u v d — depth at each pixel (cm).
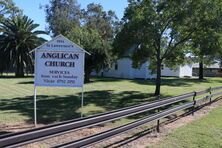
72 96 2395
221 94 2338
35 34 5175
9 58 5003
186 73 6253
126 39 2280
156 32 2245
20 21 5053
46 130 655
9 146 576
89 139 779
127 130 931
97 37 3716
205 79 5159
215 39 2302
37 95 2405
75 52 1382
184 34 2433
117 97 2423
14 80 3934
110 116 859
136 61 2533
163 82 4106
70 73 1389
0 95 2377
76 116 1612
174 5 2242
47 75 1384
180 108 1344
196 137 1067
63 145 713
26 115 1588
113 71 5009
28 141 616
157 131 1139
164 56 2483
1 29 4991
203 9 2245
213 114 1551
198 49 2541
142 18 2216
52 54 1378
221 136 1093
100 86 3250
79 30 3772
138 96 2500
